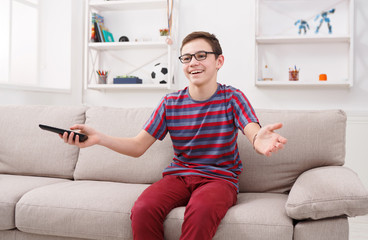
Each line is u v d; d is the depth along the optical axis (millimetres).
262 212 1296
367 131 3080
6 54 3475
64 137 1368
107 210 1394
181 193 1414
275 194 1618
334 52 3213
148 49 3619
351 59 2992
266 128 1195
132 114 1933
